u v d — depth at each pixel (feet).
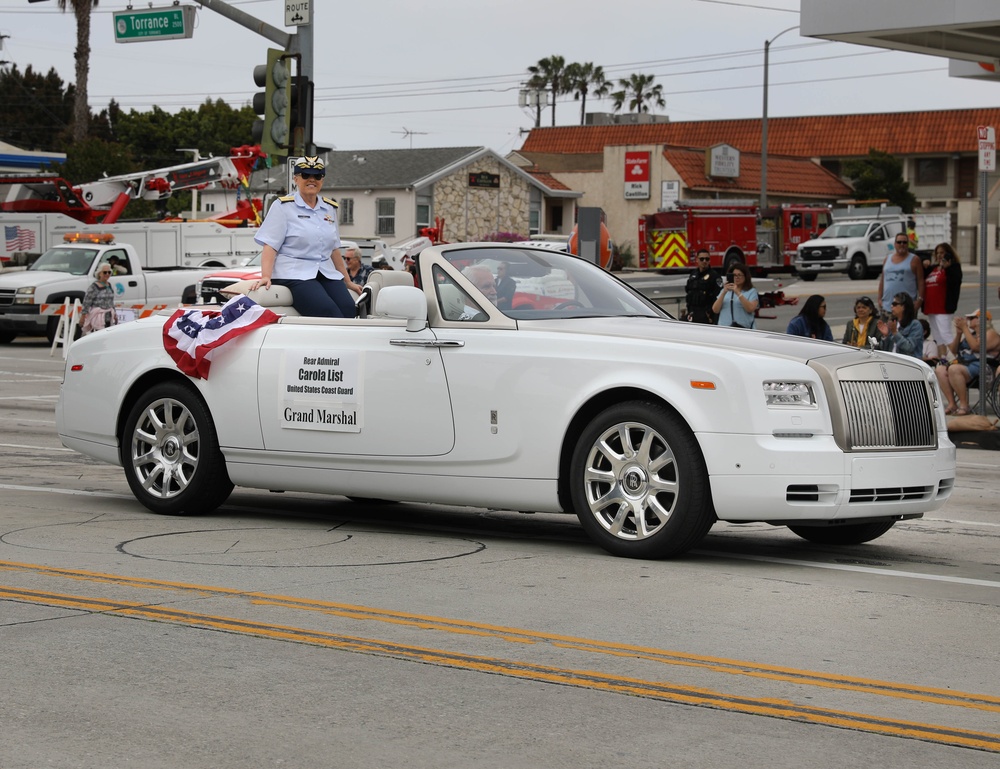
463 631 19.51
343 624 19.80
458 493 26.30
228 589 21.99
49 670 17.29
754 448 23.25
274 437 28.17
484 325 26.14
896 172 212.02
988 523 31.22
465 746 14.65
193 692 16.43
